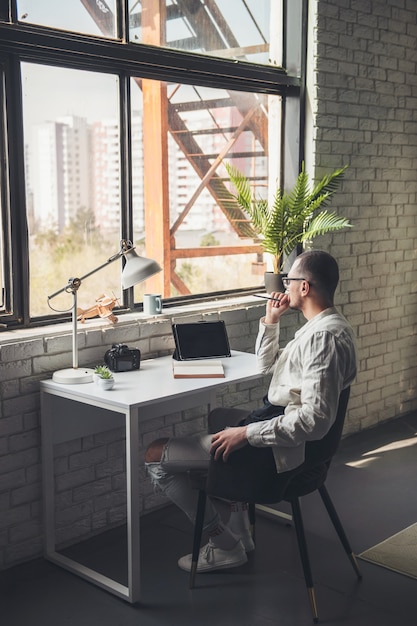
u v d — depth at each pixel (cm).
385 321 492
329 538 330
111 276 358
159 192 401
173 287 410
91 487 335
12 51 296
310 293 263
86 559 315
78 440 328
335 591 285
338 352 249
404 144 484
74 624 266
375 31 451
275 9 420
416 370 526
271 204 445
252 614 271
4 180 304
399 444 457
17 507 308
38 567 309
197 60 370
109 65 333
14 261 311
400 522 346
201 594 285
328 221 399
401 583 291
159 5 357
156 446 288
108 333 333
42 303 332
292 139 430
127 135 346
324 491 293
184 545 327
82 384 299
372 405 490
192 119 409
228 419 313
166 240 404
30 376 305
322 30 417
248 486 258
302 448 255
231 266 440
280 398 266
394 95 471
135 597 279
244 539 316
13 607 277
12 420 301
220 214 431
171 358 348
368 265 471
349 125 443
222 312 387
